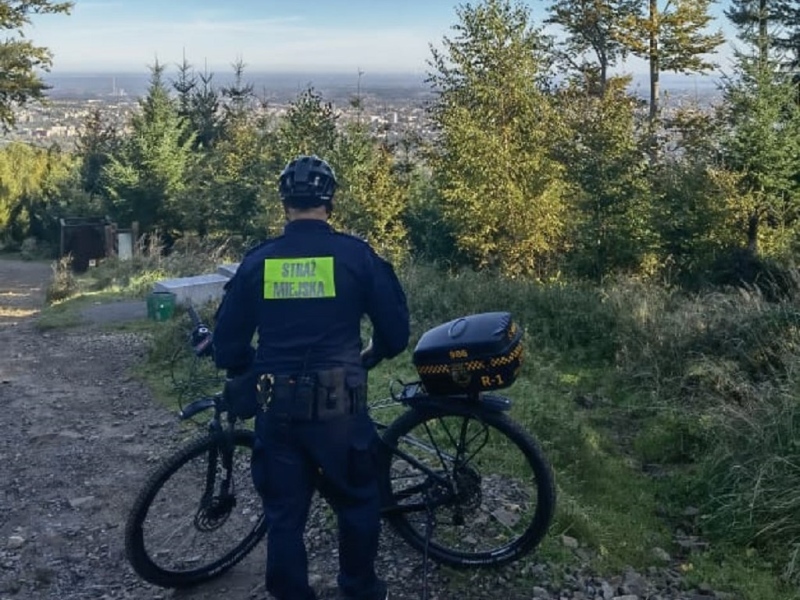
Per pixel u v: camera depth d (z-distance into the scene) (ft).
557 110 98.53
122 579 13.76
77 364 30.99
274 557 10.70
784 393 17.33
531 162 91.25
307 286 10.60
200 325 13.16
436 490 12.76
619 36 136.05
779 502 14.65
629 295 30.86
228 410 12.41
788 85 94.38
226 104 148.05
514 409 19.48
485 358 11.95
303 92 113.29
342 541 11.24
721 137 94.63
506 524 13.43
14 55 105.50
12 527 15.96
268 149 118.83
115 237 100.83
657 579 13.06
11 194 145.18
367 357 11.42
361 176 101.65
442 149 100.63
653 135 97.14
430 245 100.83
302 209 10.96
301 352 10.55
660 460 18.75
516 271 86.69
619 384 24.11
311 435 10.52
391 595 12.29
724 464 16.43
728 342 23.89
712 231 84.17
